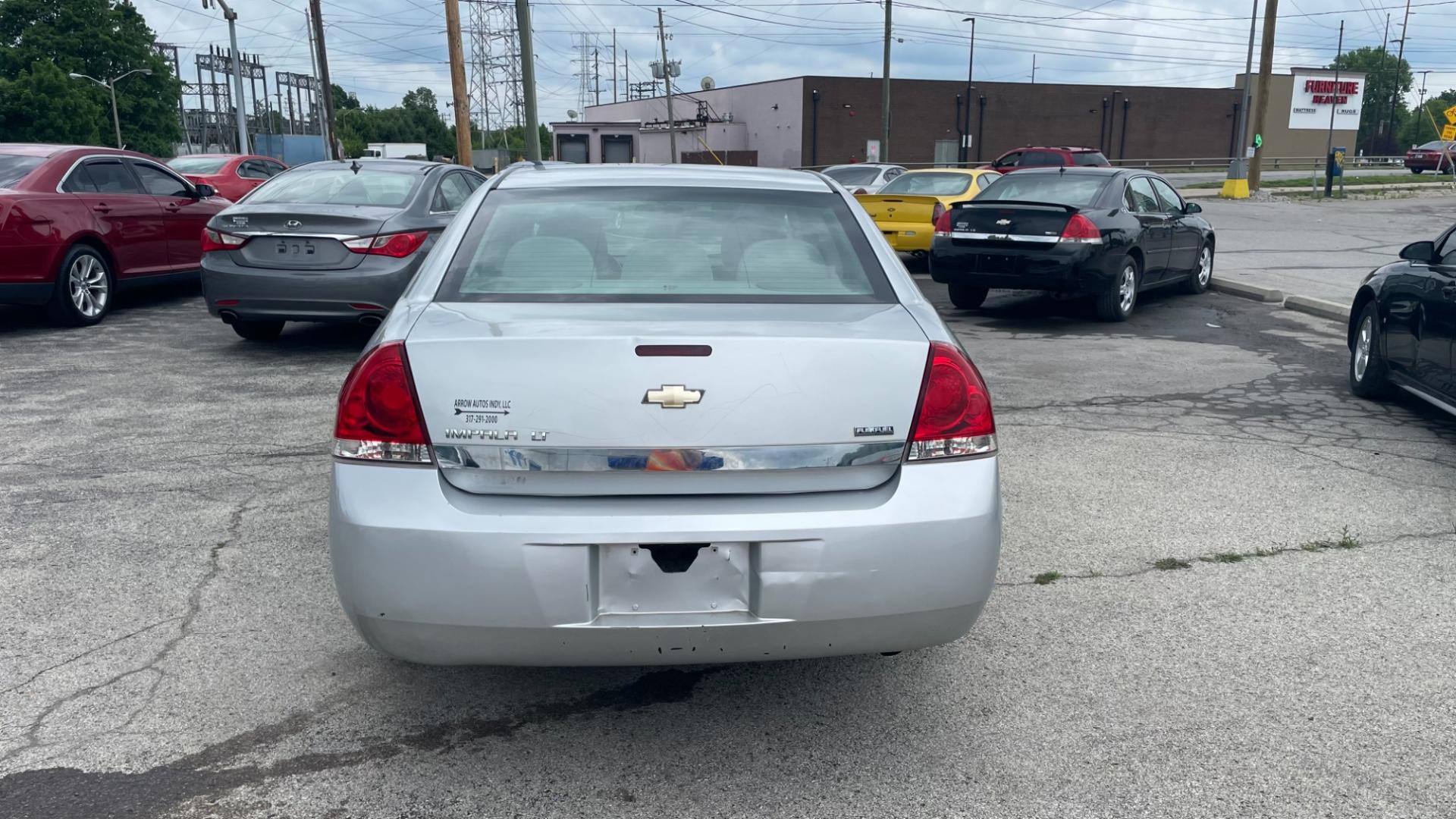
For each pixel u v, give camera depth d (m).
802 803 2.61
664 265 3.09
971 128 62.97
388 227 7.73
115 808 2.55
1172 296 12.20
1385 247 17.56
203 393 6.91
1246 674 3.27
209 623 3.57
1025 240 9.83
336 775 2.71
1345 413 6.65
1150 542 4.38
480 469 2.51
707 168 3.80
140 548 4.24
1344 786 2.69
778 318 2.75
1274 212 25.83
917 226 14.12
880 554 2.52
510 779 2.71
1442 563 4.18
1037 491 5.02
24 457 5.45
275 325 8.78
